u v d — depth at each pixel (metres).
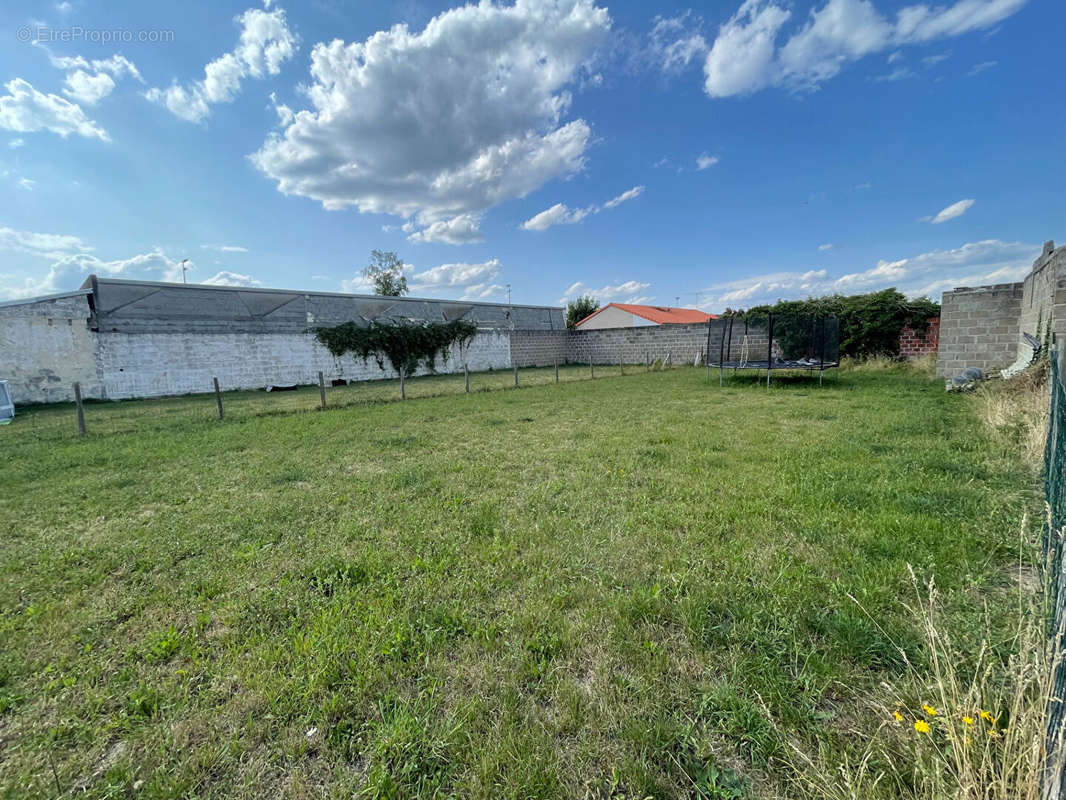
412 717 1.53
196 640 2.03
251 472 4.71
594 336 24.77
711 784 1.30
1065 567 1.13
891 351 15.29
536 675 1.74
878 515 3.03
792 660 1.77
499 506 3.57
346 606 2.22
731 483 3.87
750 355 15.80
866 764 1.29
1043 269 7.34
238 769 1.42
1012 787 1.04
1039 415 5.05
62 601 2.40
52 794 1.35
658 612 2.09
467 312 23.44
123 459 5.36
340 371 17.56
